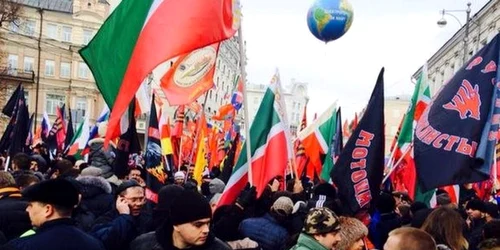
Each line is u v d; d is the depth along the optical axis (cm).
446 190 789
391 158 816
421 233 296
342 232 402
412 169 767
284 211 534
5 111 1215
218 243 349
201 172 1070
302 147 1115
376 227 607
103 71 564
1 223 440
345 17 1057
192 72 715
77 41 5262
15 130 1091
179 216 328
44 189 328
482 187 942
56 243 315
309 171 1119
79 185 491
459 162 525
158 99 995
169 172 906
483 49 548
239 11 574
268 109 636
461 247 430
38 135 2119
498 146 858
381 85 574
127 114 662
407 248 290
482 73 540
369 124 572
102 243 376
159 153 617
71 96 5300
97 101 5444
